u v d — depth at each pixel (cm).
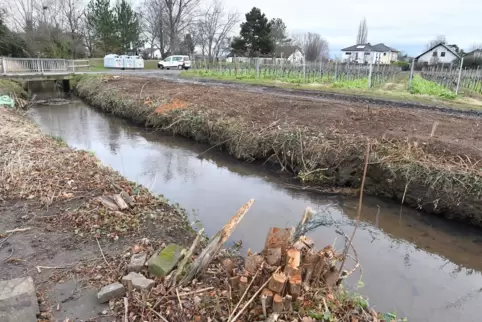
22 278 310
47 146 761
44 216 467
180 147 1057
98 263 374
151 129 1265
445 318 392
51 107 1725
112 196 515
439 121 974
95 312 306
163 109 1263
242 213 349
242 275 304
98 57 4778
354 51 5850
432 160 673
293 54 4834
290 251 299
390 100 1370
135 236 432
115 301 318
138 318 297
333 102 1269
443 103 1341
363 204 678
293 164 830
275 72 2627
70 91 2291
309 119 1011
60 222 454
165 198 641
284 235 313
